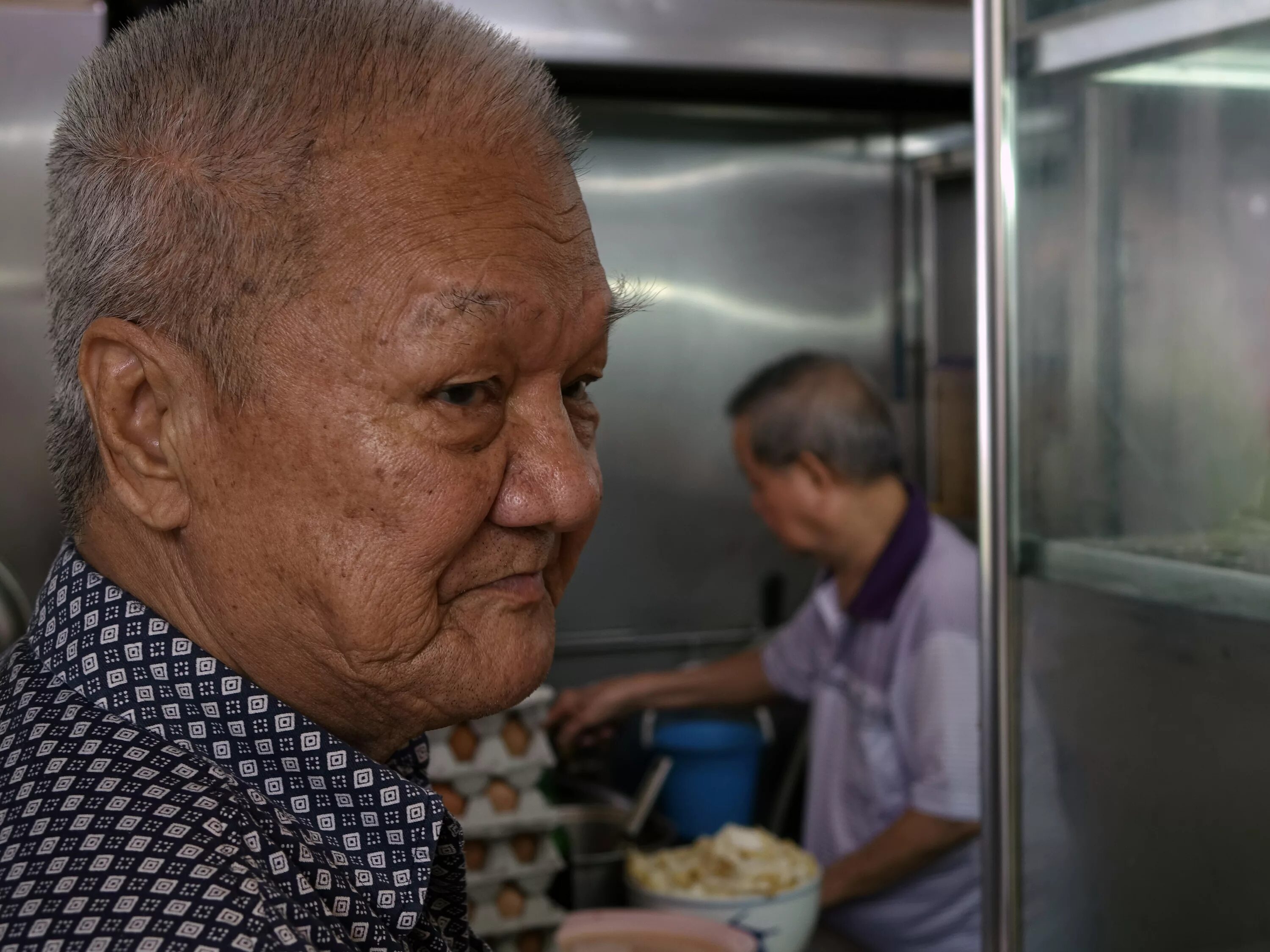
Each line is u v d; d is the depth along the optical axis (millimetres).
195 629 492
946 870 1601
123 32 486
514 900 1166
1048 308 779
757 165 2168
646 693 1950
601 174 2104
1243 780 673
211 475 461
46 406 1439
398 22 466
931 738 1560
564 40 1763
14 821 412
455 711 496
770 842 1380
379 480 448
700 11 1807
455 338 442
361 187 439
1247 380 684
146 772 427
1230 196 689
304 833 477
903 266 2246
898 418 2271
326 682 490
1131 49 729
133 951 367
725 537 2230
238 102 439
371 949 469
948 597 1604
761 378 1778
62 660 486
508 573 492
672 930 1173
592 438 549
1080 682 763
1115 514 747
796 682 1937
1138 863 734
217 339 446
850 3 1855
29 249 1434
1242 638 670
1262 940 663
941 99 2053
